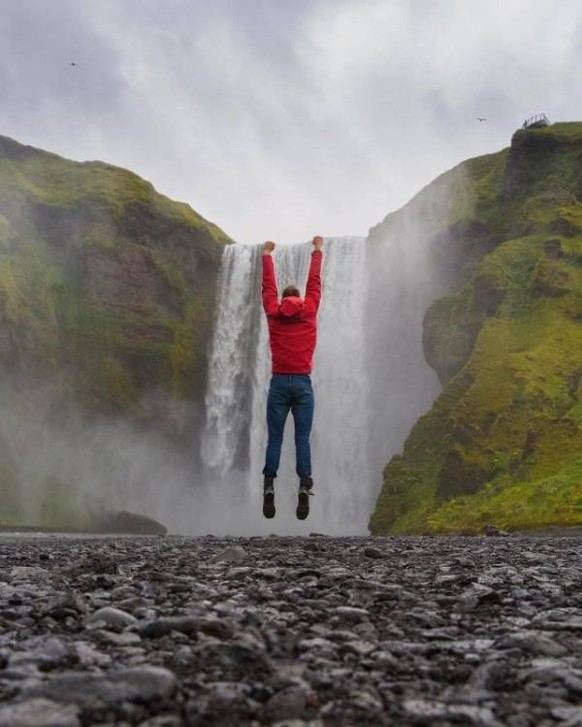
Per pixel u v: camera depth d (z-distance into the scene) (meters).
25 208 123.75
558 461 69.94
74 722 2.79
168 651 4.20
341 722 3.07
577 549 18.22
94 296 120.56
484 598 6.29
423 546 19.48
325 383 114.81
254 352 122.38
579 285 91.38
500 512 61.25
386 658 4.12
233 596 6.64
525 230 103.25
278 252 123.69
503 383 80.50
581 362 82.81
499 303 93.50
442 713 3.14
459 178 120.75
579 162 108.25
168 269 126.38
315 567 9.78
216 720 3.04
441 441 83.62
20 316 109.06
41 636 4.55
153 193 132.88
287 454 114.62
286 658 4.17
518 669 3.92
